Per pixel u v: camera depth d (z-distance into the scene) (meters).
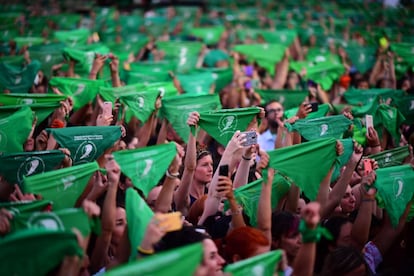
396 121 10.55
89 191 7.04
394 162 8.80
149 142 10.18
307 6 27.06
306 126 8.80
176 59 15.98
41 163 7.35
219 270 5.95
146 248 5.63
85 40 16.33
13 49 15.85
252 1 27.83
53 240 5.33
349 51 16.59
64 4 25.59
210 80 13.32
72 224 5.80
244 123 8.54
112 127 8.04
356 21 24.50
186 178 7.84
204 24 23.44
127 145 9.61
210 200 7.38
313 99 13.65
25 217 5.79
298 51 18.92
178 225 5.68
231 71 13.58
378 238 7.68
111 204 6.34
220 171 6.81
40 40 15.97
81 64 12.40
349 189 8.00
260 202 6.72
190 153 7.91
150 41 19.06
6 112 8.21
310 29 21.39
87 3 25.88
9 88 11.38
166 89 10.90
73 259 5.37
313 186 7.18
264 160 6.84
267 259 5.63
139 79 12.90
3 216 5.77
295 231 6.64
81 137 7.88
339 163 7.67
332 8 26.45
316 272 7.00
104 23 21.72
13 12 22.55
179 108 9.76
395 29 21.19
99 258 6.41
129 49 17.41
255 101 12.98
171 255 4.98
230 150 7.62
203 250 5.25
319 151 7.23
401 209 7.55
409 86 14.75
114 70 11.31
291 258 6.65
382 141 10.64
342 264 6.39
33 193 6.59
